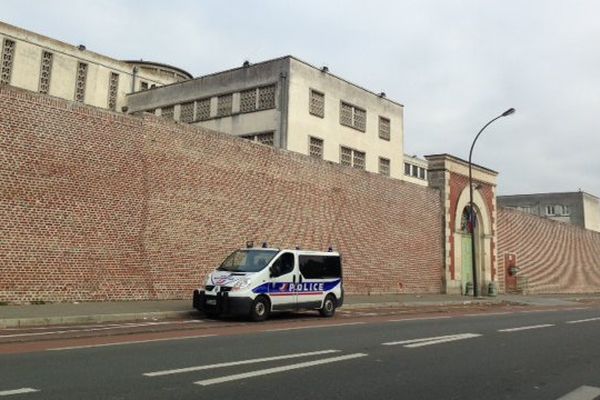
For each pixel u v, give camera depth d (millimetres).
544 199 70750
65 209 16719
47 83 38469
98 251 17406
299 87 34094
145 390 6695
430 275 31266
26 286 15781
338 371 8219
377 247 28047
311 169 25047
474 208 35000
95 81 40938
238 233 21562
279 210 23281
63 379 7148
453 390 7270
